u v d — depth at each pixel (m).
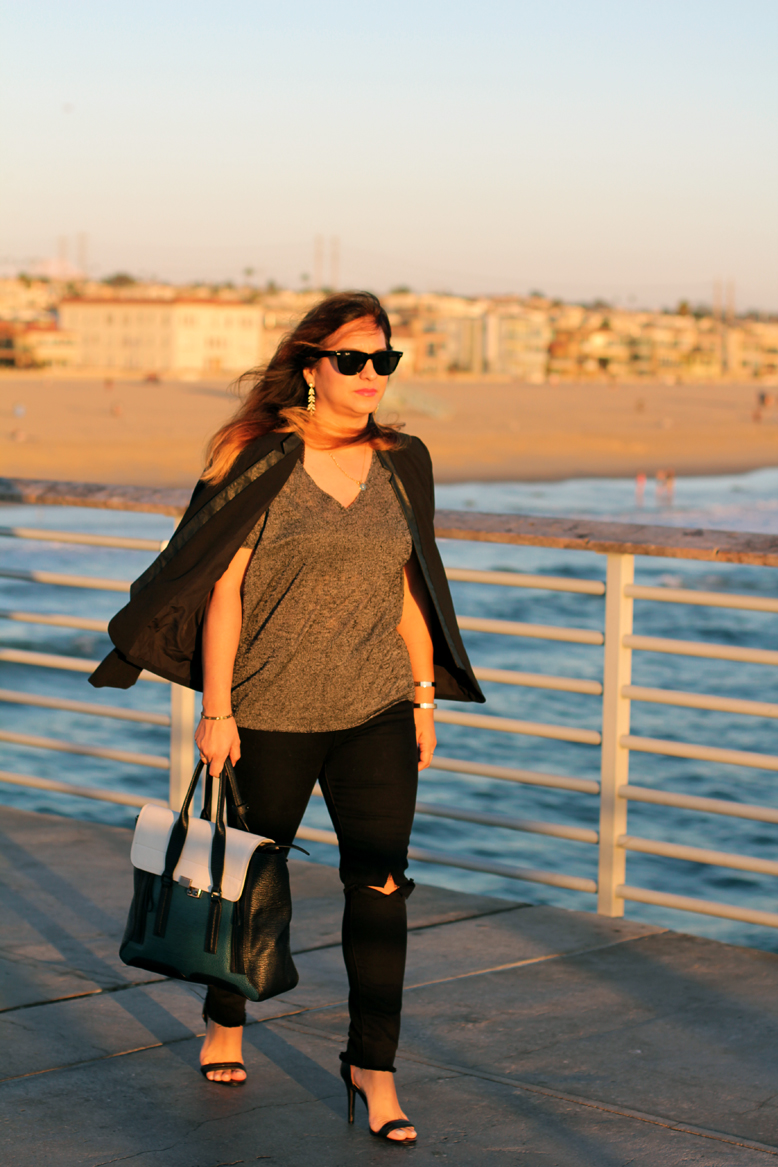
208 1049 3.06
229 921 2.68
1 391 109.62
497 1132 2.82
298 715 2.80
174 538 2.79
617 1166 2.68
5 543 32.69
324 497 2.78
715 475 71.88
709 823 11.03
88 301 178.12
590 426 98.94
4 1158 2.67
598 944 3.95
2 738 5.21
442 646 3.05
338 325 2.78
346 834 2.85
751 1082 3.06
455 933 4.03
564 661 20.03
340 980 3.66
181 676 2.86
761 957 3.85
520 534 4.05
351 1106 2.86
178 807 4.82
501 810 11.30
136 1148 2.72
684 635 23.45
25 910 4.14
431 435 81.38
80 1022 3.34
